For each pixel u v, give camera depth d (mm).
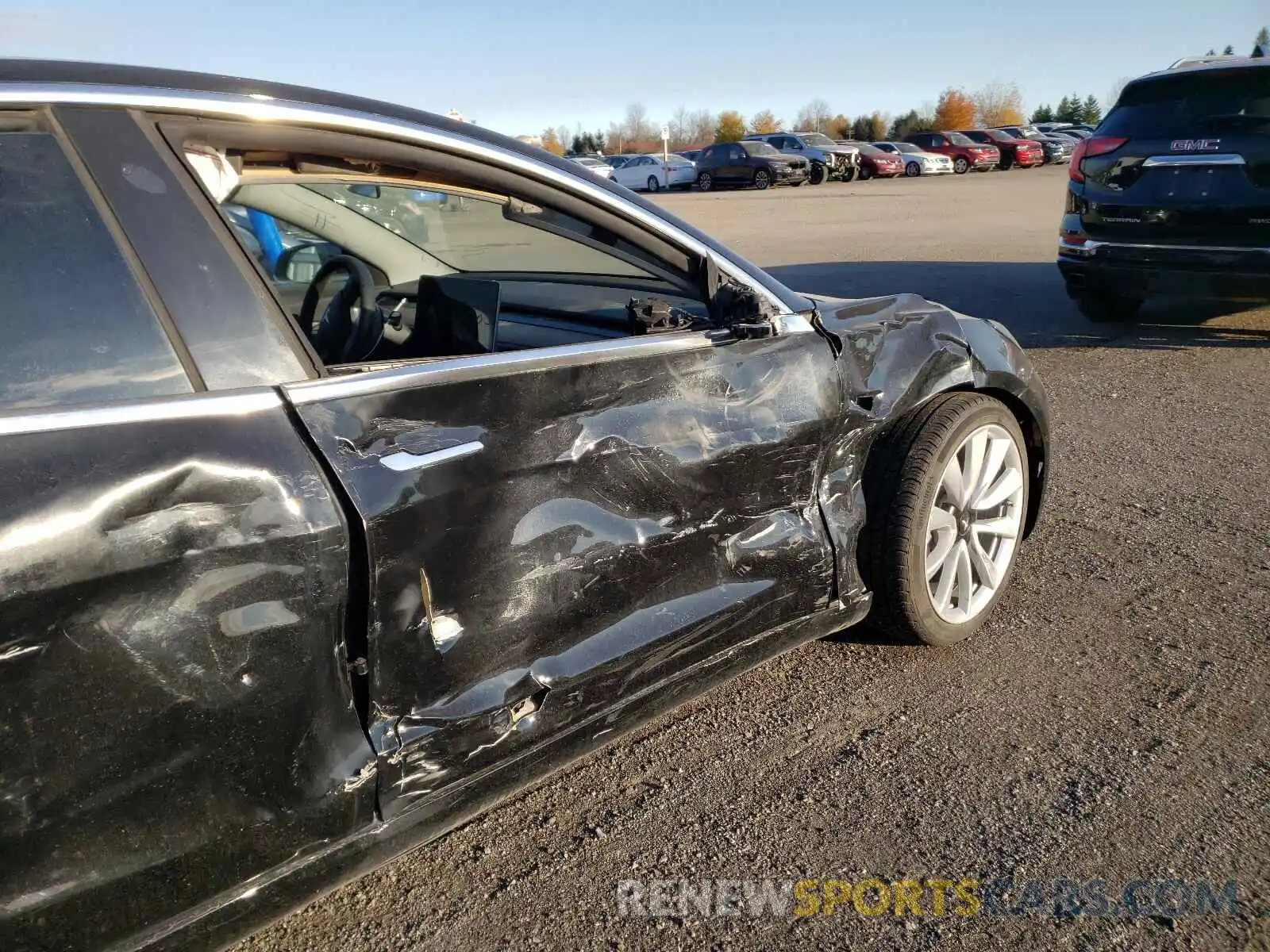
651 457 2197
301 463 1657
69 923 1466
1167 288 6957
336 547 1680
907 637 2967
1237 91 6449
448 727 1876
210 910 1622
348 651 1751
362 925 2084
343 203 3268
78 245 1570
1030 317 8250
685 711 2820
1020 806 2381
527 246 3732
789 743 2654
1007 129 40938
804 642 2680
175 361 1608
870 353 2703
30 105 1597
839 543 2678
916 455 2795
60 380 1502
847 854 2248
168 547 1507
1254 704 2748
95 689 1452
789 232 16203
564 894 2154
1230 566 3580
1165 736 2623
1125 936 2002
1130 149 6898
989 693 2848
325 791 1715
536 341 2832
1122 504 4191
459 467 1854
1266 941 1979
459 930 2066
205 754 1571
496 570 1931
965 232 14953
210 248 1702
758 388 2422
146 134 1688
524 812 2418
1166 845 2238
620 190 2320
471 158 2061
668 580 2271
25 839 1415
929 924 2049
